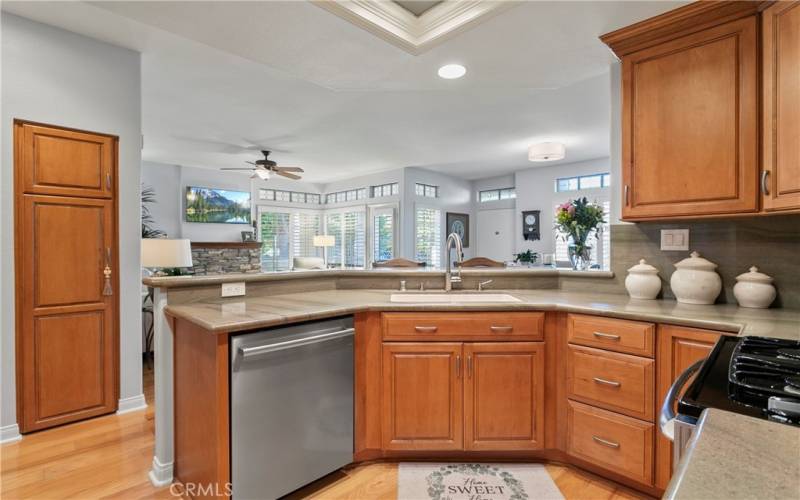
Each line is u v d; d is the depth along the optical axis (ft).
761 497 1.43
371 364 6.84
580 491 6.15
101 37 8.87
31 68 8.11
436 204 26.50
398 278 9.14
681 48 6.31
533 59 7.71
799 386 2.76
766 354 3.53
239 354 5.27
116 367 9.19
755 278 6.39
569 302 7.00
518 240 25.89
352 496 6.04
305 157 21.67
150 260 9.96
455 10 6.57
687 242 7.32
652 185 6.66
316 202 31.04
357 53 7.38
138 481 6.46
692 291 6.75
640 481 5.88
